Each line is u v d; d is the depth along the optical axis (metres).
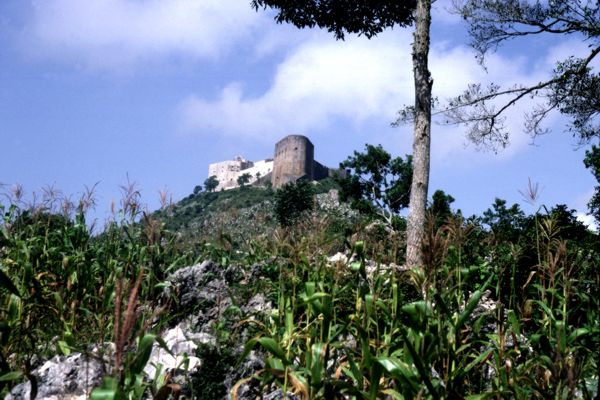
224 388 4.63
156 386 4.09
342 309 5.43
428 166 13.29
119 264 7.72
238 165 163.88
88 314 6.18
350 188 37.44
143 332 3.61
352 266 4.93
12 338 5.25
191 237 8.96
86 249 7.66
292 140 119.62
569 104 18.31
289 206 24.20
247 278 7.84
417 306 3.66
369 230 6.86
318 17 17.92
